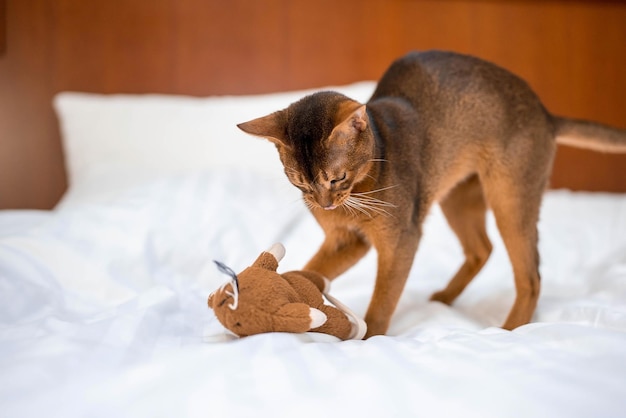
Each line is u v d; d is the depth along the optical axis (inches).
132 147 64.2
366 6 70.5
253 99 66.2
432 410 31.0
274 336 35.9
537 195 47.6
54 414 30.8
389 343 36.4
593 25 73.2
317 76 70.7
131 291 44.8
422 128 45.5
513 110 47.0
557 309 45.5
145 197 54.9
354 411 30.9
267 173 63.2
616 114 74.1
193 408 30.9
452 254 56.7
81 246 48.3
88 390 31.8
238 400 31.2
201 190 56.5
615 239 57.7
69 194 61.9
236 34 69.5
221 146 64.0
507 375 32.8
